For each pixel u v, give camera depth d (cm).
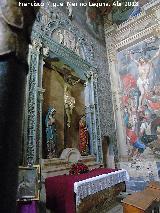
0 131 128
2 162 124
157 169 934
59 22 946
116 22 1351
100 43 1288
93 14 1341
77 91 1021
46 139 716
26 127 611
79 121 952
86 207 566
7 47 139
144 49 1141
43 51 770
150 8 1180
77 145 920
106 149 1082
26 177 434
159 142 962
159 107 1002
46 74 841
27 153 591
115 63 1261
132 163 1023
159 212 536
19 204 411
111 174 692
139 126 1049
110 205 713
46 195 552
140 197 489
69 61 926
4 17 142
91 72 1070
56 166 697
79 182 531
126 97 1141
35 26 776
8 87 137
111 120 1135
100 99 1095
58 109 853
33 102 659
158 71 1048
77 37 1058
